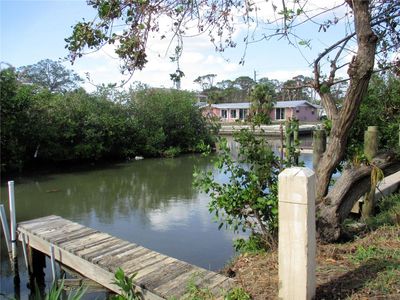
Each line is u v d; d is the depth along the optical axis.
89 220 9.80
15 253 7.12
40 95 19.70
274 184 4.86
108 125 21.56
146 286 4.18
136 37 3.54
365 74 4.08
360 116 7.29
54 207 11.30
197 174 5.26
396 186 7.85
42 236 6.36
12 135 17.61
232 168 5.03
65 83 56.94
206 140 25.80
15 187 14.34
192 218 9.73
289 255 2.94
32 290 6.46
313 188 2.92
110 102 23.16
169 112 25.19
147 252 5.39
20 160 17.89
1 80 17.30
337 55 4.72
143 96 25.19
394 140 7.15
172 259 5.04
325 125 5.60
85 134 20.58
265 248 4.82
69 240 6.12
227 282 4.12
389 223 5.13
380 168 4.68
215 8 4.04
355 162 4.73
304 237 2.86
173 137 25.44
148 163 20.86
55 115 19.72
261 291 3.43
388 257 3.77
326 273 3.51
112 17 3.46
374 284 3.20
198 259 7.09
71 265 5.64
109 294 5.12
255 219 5.62
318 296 3.09
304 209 2.84
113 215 10.22
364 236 4.65
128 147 22.98
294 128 5.11
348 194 4.54
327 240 4.44
